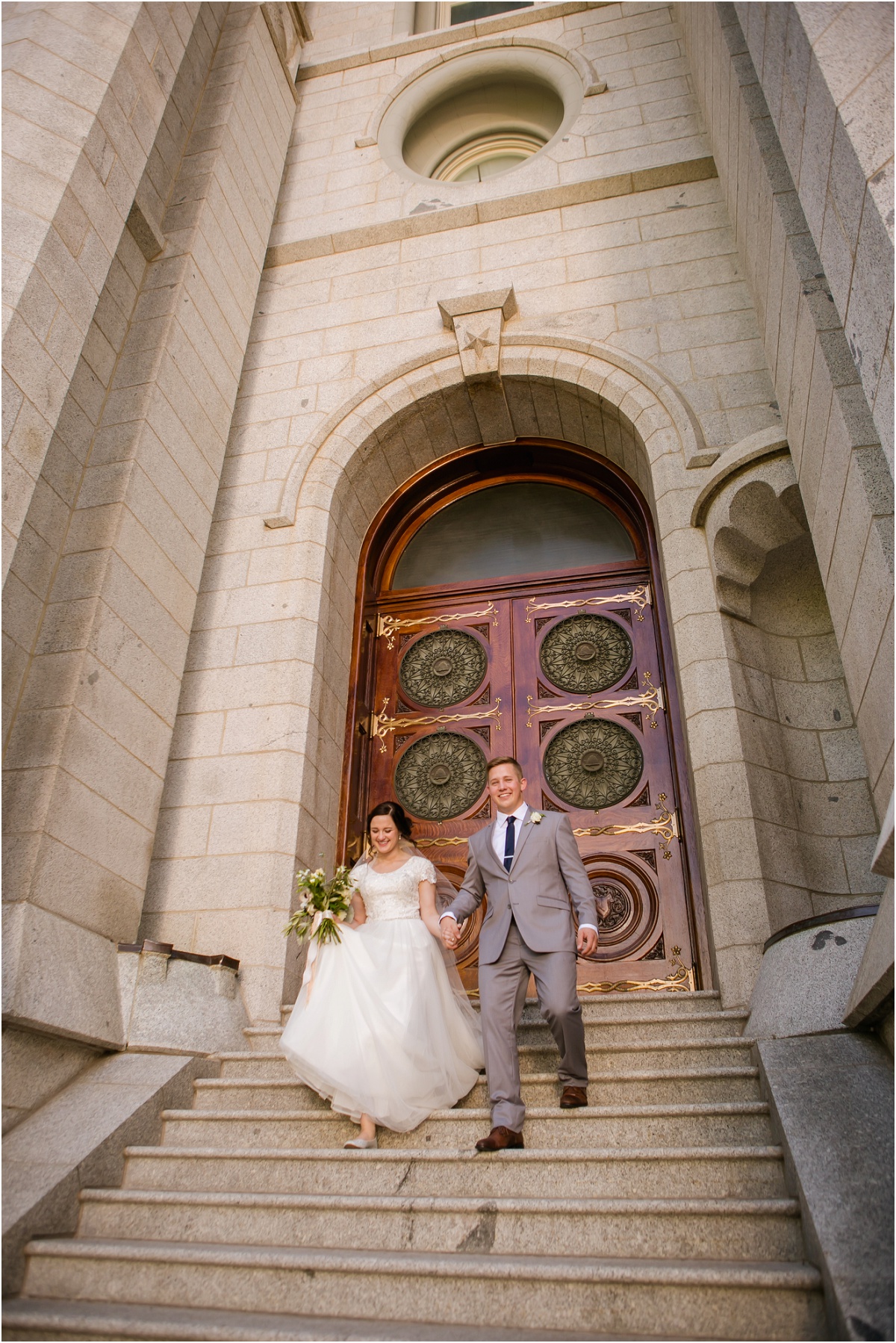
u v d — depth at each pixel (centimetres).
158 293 658
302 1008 390
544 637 710
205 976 493
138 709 538
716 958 488
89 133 538
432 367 734
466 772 677
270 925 535
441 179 984
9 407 447
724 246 722
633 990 568
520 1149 337
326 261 830
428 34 976
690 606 586
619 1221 297
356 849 653
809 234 505
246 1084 418
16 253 475
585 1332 260
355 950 394
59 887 445
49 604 519
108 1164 363
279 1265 289
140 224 655
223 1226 326
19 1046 388
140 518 568
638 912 592
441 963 414
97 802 487
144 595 562
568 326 718
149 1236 329
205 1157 363
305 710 610
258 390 764
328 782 638
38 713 480
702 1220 293
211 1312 283
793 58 418
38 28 556
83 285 515
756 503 574
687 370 670
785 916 491
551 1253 296
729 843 505
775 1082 345
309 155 922
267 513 694
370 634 742
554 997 367
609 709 669
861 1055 346
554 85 903
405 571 785
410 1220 311
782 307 544
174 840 577
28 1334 271
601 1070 392
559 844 402
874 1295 235
